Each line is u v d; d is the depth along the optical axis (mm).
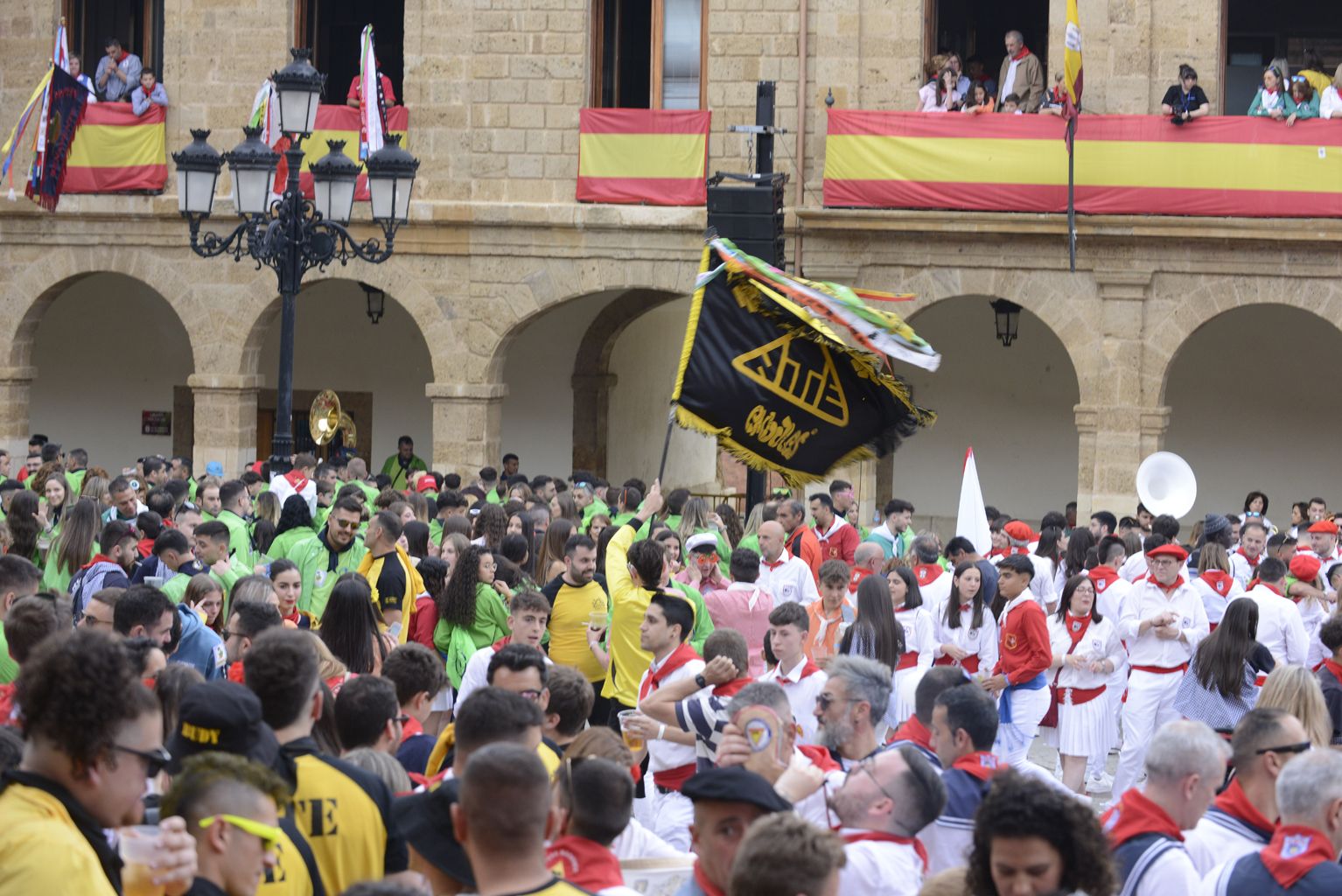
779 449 12914
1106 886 5340
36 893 4828
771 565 15148
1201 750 6496
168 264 27156
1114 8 24156
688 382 12773
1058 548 18375
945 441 29609
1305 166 23250
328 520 14570
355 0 28500
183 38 26891
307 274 26797
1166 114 23609
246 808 5273
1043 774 8508
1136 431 24250
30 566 10078
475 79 26141
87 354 31969
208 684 6062
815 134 25125
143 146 26953
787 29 25078
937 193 24344
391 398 31188
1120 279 24109
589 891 5750
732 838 5641
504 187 26125
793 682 10328
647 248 25641
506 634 13062
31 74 27516
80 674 5051
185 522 14867
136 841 4887
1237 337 28062
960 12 27625
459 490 21219
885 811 6465
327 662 8938
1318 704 8742
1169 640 14398
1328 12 26797
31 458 23453
